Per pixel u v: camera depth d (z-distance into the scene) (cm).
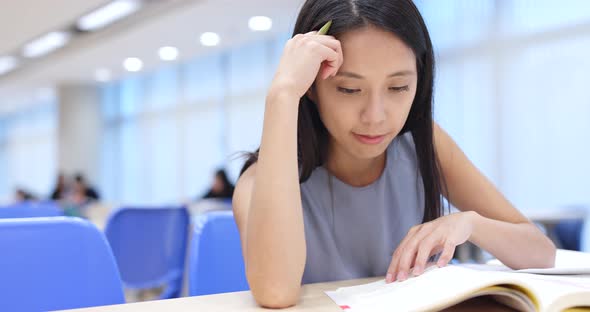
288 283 62
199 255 104
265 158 71
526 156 423
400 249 74
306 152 92
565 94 404
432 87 86
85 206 438
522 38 430
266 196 68
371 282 76
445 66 473
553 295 52
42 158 1248
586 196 391
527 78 426
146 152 866
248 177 88
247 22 543
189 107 790
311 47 75
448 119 468
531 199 419
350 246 99
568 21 405
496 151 440
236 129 713
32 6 484
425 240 74
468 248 257
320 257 96
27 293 75
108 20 556
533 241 85
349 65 73
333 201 98
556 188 406
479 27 456
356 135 77
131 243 197
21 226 76
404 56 74
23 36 589
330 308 60
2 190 1436
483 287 54
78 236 80
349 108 75
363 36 72
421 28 77
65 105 871
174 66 766
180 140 804
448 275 62
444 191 99
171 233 206
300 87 75
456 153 99
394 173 100
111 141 928
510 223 87
